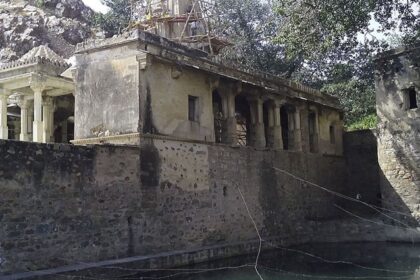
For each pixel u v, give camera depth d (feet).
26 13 144.36
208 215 57.41
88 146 44.57
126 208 47.42
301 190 76.74
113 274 42.22
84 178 43.83
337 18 56.34
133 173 48.70
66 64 77.41
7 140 38.14
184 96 56.85
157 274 46.29
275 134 72.95
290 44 60.08
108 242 45.24
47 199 40.55
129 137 50.75
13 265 37.47
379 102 71.77
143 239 48.67
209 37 82.64
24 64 72.64
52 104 79.10
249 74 68.08
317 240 72.38
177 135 55.01
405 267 49.78
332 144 89.35
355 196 91.04
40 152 40.47
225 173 61.16
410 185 67.41
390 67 70.13
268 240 64.49
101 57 54.70
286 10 60.29
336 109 90.63
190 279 45.29
